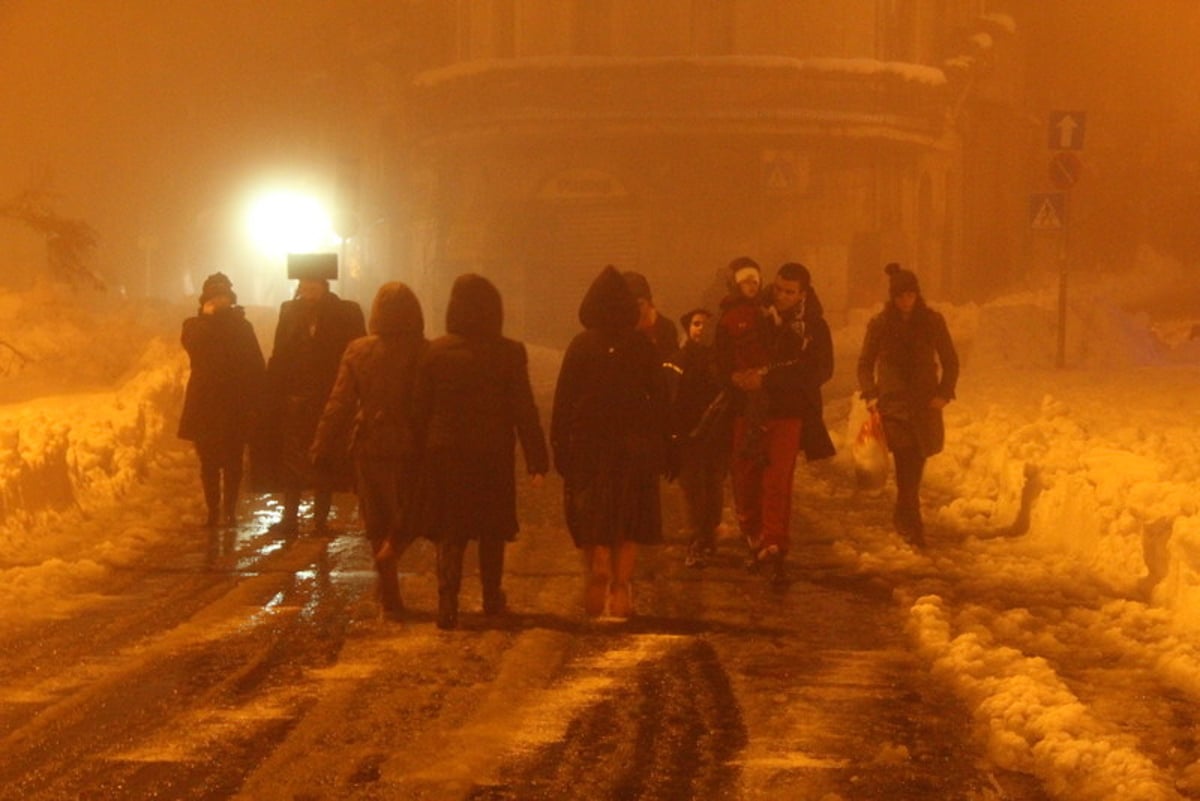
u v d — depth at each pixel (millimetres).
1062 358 48812
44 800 12641
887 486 32656
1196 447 27875
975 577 22984
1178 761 14078
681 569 24031
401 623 19891
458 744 14148
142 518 28609
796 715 15383
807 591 22234
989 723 14781
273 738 14469
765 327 22812
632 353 20297
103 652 18188
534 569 23984
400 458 20375
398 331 20734
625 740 14461
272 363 26984
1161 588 20875
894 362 25906
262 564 24188
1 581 22094
